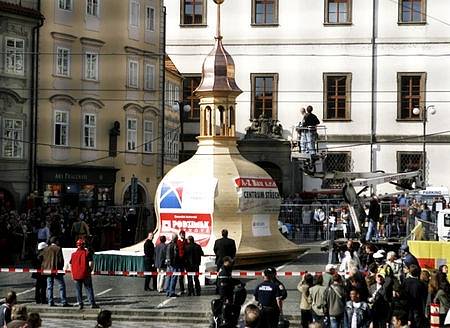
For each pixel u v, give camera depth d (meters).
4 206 60.19
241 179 45.47
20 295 35.03
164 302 33.56
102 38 68.00
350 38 78.62
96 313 31.28
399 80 78.38
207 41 80.00
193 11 80.44
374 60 78.50
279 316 23.78
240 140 76.75
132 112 70.19
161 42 74.06
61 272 32.16
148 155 72.00
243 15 79.44
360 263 32.06
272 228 47.41
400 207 54.03
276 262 47.06
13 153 60.91
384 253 33.22
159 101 73.56
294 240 60.06
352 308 24.03
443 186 77.75
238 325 25.59
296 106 79.00
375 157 78.25
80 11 66.06
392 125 78.38
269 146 76.31
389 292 25.14
